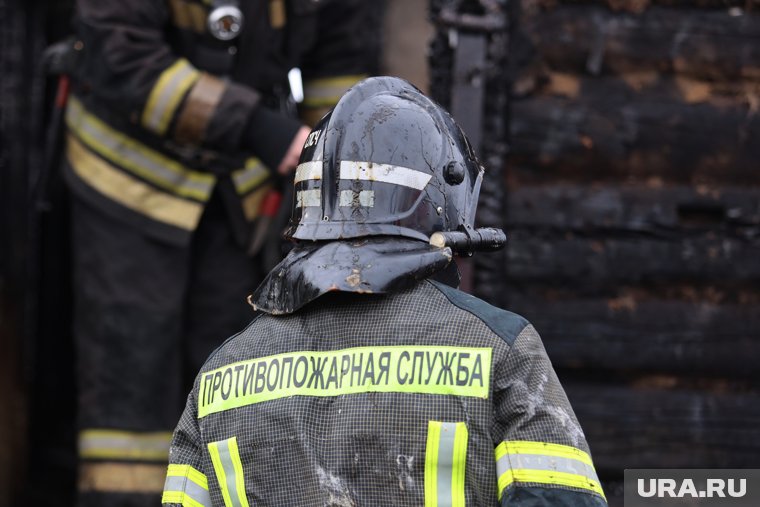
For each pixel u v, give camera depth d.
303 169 3.98
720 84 8.71
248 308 8.55
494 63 8.57
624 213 8.62
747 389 8.74
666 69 8.68
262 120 7.82
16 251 9.68
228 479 3.74
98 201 8.15
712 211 8.74
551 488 3.38
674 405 8.62
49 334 10.02
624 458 8.59
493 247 4.07
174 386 8.26
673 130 8.63
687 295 8.71
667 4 8.68
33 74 10.05
